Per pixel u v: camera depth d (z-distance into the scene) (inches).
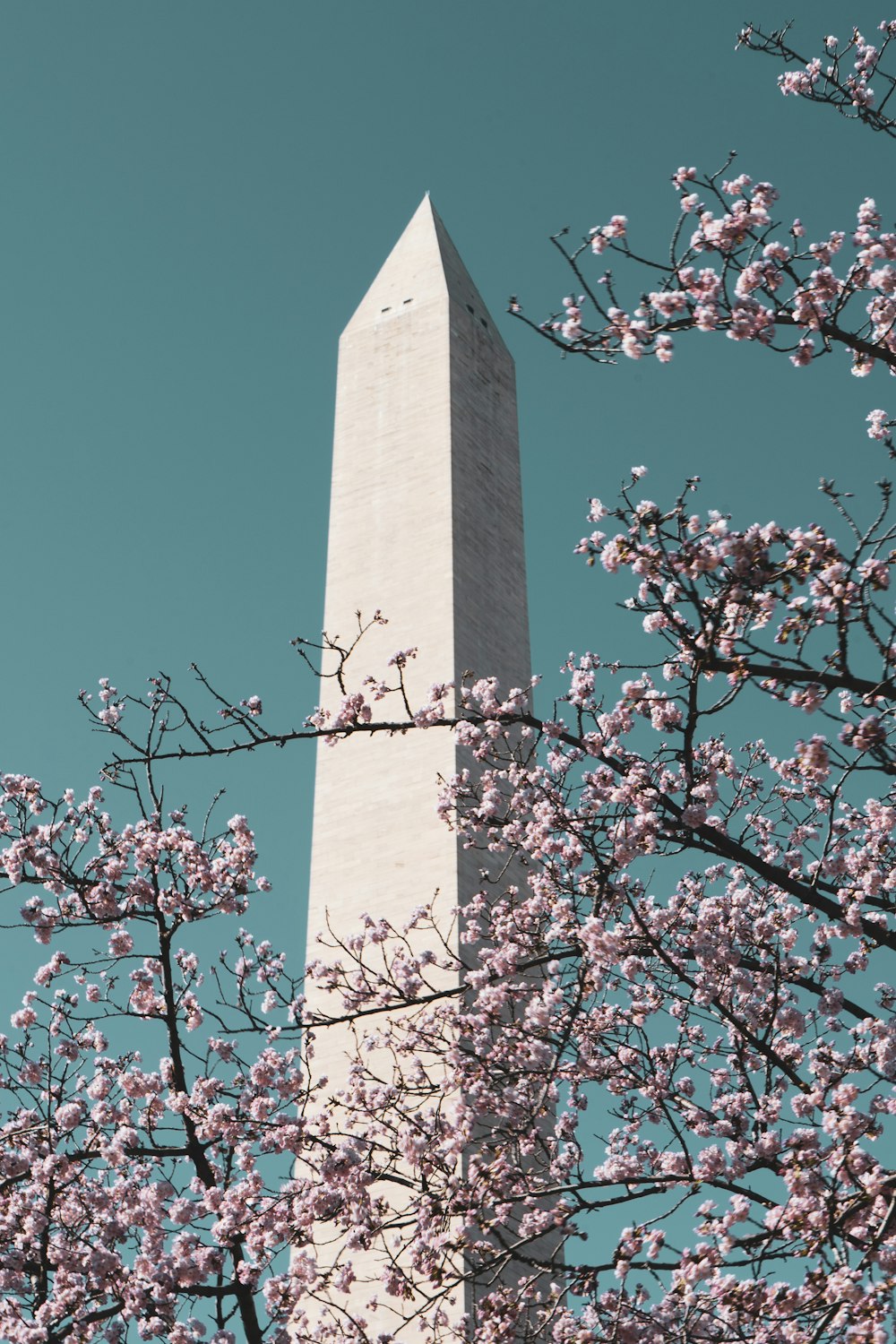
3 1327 903.7
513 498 2432.3
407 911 1856.5
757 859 869.8
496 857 1914.4
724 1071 1021.8
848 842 1001.5
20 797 1091.9
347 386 2503.7
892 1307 649.0
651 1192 837.2
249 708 985.5
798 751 755.4
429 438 2332.7
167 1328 924.0
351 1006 1079.0
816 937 989.2
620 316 719.1
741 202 729.0
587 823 925.8
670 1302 794.2
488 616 2207.2
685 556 721.0
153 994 1099.9
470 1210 879.7
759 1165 829.2
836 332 740.0
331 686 2130.9
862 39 811.4
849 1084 743.7
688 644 744.3
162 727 997.2
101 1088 1054.4
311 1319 1494.8
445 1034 1095.6
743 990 983.0
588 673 973.8
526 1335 852.0
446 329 2448.3
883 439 749.9
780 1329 719.1
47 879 1063.0
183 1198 960.3
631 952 966.4
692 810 867.4
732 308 719.1
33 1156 998.4
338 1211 934.4
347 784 2034.9
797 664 735.7
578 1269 824.9
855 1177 692.7
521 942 1022.4
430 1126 983.0
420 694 2058.3
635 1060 1001.5
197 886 1094.4
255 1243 939.3
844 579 717.9
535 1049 948.6
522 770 1023.6
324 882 1947.6
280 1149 974.4
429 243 2615.7
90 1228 983.6
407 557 2210.9
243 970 1099.3
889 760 749.9
